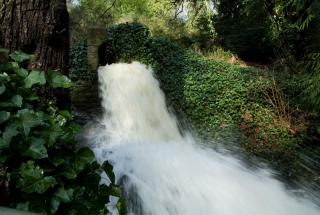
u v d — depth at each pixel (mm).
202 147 8180
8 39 2250
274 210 6020
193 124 9094
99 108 8539
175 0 14195
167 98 9867
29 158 1828
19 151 1795
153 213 5148
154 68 10391
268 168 7457
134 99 9148
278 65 12273
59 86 2121
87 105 8531
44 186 1768
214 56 13766
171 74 10133
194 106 9336
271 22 12461
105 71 9281
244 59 14789
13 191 1786
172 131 9188
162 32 14797
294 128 8531
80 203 1944
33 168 1783
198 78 9727
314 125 8547
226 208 5609
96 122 7895
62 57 2434
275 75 10172
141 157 6230
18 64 2086
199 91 9453
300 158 7836
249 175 6914
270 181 6957
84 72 9305
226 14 15125
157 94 9781
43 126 1895
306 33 11758
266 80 9625
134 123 8664
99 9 14375
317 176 7332
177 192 5527
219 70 10117
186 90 9562
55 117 2039
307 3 10586
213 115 9203
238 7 14602
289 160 7770
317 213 6320
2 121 1780
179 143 8305
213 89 9445
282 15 12086
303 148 8164
